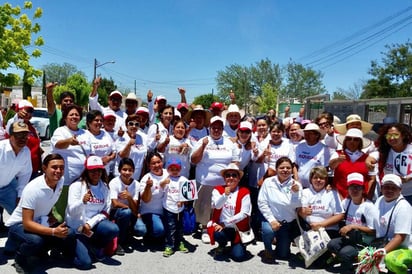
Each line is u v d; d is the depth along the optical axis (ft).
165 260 16.10
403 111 43.09
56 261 15.31
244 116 26.99
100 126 18.01
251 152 19.48
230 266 15.70
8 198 16.35
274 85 230.27
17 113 19.30
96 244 15.85
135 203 17.21
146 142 19.85
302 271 15.42
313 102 71.97
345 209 16.20
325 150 18.56
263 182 17.48
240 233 16.42
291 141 21.34
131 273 14.52
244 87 229.86
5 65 64.64
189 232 17.75
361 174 16.74
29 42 67.92
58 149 16.43
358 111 54.24
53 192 14.20
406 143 16.06
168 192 17.06
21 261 14.01
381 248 13.91
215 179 19.11
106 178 16.19
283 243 16.63
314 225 16.02
